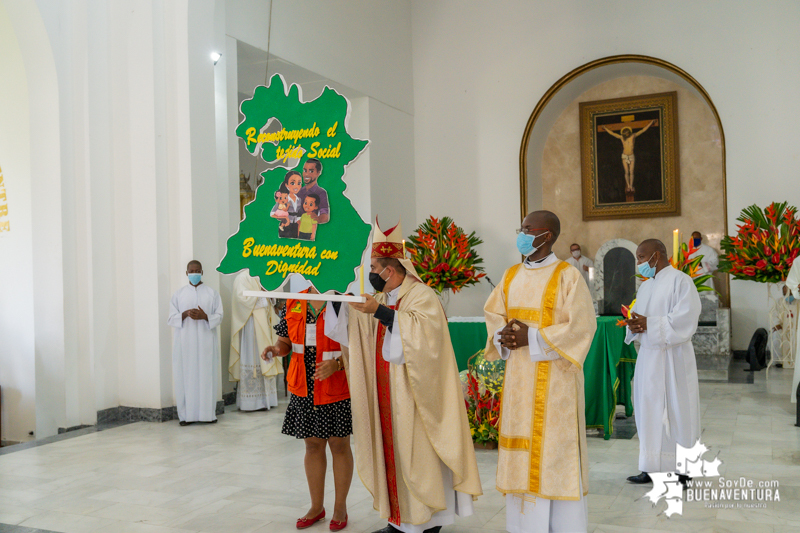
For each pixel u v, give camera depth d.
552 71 11.87
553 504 3.01
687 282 3.90
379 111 11.52
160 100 6.88
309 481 3.57
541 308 3.05
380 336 3.23
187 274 6.67
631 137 12.00
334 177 3.03
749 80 10.47
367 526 3.54
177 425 6.50
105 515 3.85
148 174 6.79
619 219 12.16
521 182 11.93
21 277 6.68
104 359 6.71
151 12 6.82
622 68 11.63
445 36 12.59
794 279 6.32
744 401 7.07
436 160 12.59
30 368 6.59
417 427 3.09
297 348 3.49
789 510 3.66
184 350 6.52
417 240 8.23
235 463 4.99
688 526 3.44
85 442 5.82
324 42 10.05
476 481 3.18
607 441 5.43
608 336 5.50
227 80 8.15
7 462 5.14
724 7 10.66
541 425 3.00
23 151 6.66
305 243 3.05
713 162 11.54
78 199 6.64
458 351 5.95
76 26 6.65
